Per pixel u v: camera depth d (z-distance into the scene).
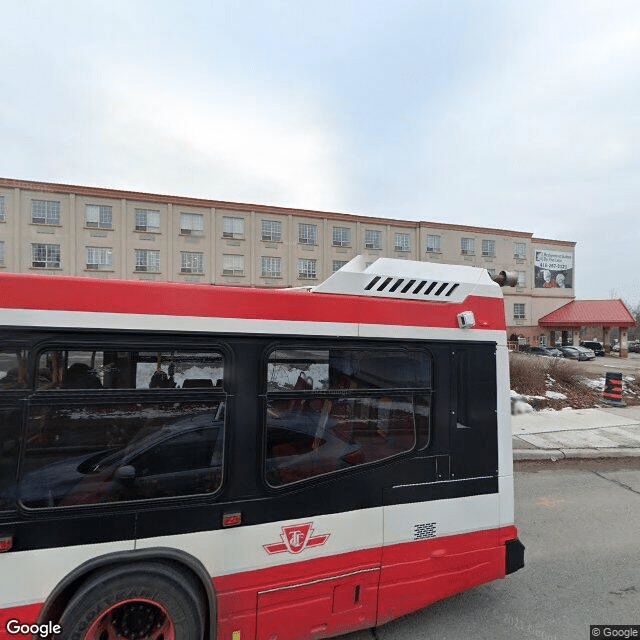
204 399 2.35
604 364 31.59
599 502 5.43
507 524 3.15
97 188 33.31
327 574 2.56
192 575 2.31
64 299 2.12
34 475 2.05
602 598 3.31
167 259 35.28
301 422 2.59
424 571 2.83
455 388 3.01
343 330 2.69
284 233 38.94
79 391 2.12
